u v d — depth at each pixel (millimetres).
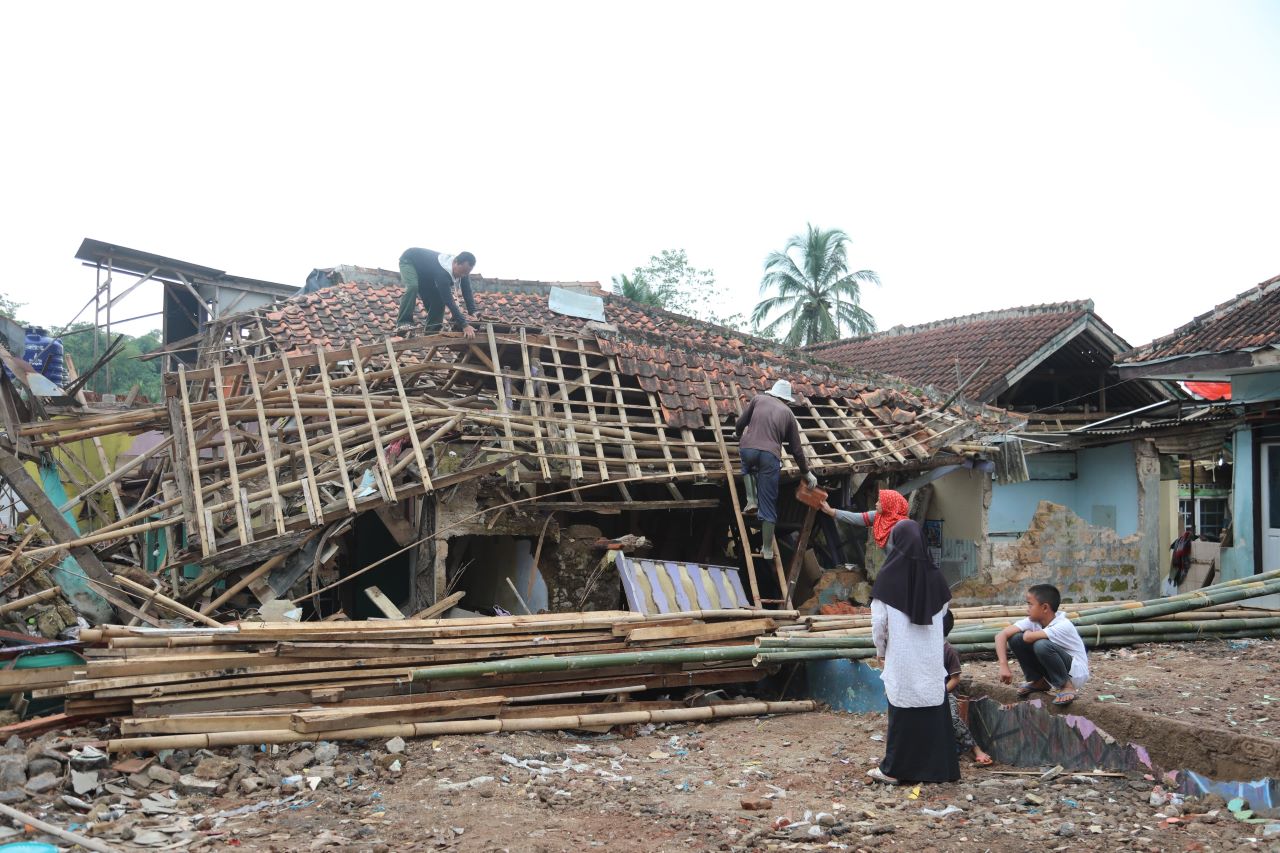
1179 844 4570
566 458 10242
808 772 6332
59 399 10711
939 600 5840
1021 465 12719
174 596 8758
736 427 10695
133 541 12461
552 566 10539
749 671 8602
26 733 6129
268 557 8875
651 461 10836
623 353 11969
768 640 8453
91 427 9188
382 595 9031
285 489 8992
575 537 10797
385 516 10273
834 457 12273
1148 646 9070
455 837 5020
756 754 6902
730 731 7715
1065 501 17359
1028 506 17031
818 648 8367
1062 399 20734
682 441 11406
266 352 13852
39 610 9102
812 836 4961
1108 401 20547
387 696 7156
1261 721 5949
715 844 4938
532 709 7477
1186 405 15594
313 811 5426
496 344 11156
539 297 17281
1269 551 14133
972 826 5000
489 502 10289
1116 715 5824
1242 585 9555
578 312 15219
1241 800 4984
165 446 9766
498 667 7449
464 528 10094
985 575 14094
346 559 12039
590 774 6355
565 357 11969
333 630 7152
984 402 17984
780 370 13414
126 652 6652
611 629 8242
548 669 7641
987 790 5633
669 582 9523
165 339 23578
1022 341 19406
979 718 6566
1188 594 9438
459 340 10922
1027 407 20531
